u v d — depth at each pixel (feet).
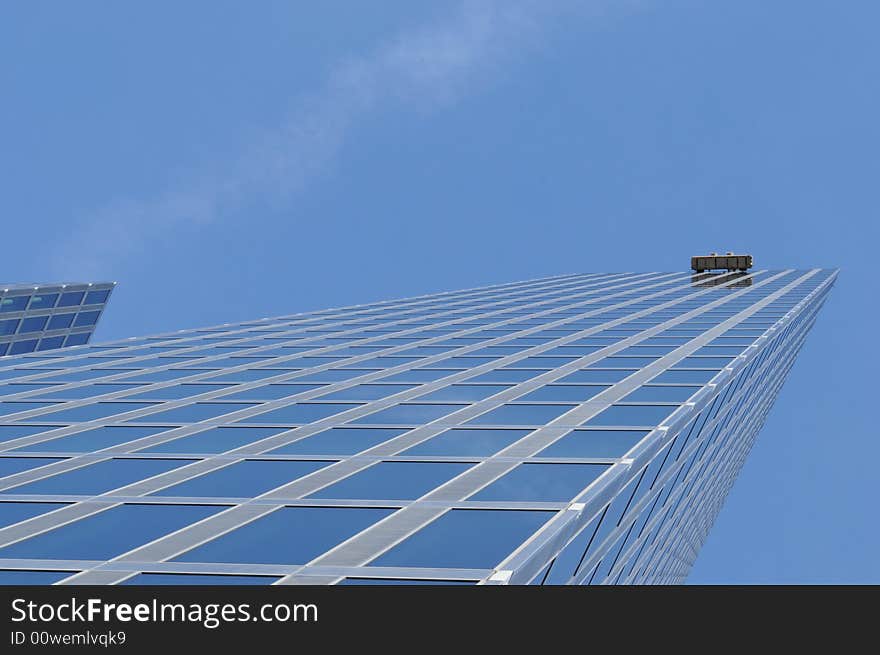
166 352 149.79
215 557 50.24
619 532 75.97
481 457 71.05
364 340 161.38
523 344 147.74
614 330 165.48
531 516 55.88
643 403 93.09
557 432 79.92
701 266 363.97
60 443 80.94
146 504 60.95
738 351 131.85
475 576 46.16
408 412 90.94
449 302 252.21
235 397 103.40
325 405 96.37
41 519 58.44
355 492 62.13
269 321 209.05
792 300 222.69
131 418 92.12
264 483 65.26
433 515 56.39
